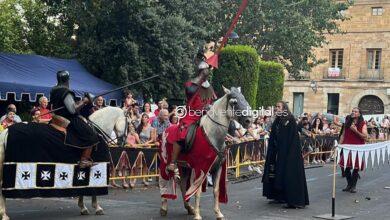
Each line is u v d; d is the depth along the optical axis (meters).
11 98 16.28
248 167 15.75
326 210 10.14
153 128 12.84
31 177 7.96
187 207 9.41
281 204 10.71
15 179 7.85
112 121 9.93
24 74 16.00
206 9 21.38
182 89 20.00
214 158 8.41
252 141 15.25
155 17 18.89
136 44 18.78
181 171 9.23
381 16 39.91
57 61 18.62
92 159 8.59
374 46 40.09
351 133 12.59
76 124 8.34
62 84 8.34
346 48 41.03
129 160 12.10
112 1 18.67
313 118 20.62
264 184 10.75
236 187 13.11
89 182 8.57
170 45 19.34
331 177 15.28
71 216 8.95
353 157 11.99
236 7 26.70
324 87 41.81
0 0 22.11
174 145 8.57
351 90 40.94
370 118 28.14
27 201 10.48
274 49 28.80
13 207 9.77
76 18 19.69
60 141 8.20
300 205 10.24
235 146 14.48
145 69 19.11
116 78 18.88
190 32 20.33
